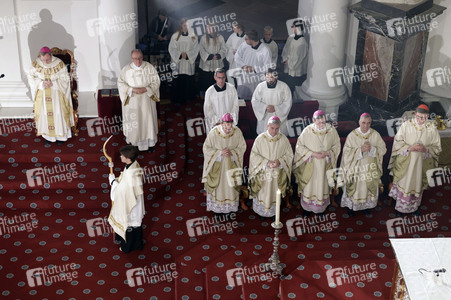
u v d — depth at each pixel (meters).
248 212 10.19
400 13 10.78
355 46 12.46
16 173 10.38
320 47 11.86
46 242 9.59
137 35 13.07
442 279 7.12
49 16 11.31
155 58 12.92
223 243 9.52
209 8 16.94
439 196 10.64
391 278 8.45
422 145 9.59
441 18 11.84
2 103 11.58
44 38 11.50
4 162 10.55
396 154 9.82
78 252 9.43
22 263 9.21
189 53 12.18
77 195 10.23
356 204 9.91
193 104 12.61
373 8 11.12
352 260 8.73
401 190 9.91
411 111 11.51
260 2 17.44
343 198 10.03
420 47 11.36
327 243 9.38
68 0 11.23
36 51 11.56
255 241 9.52
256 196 9.86
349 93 12.70
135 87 10.32
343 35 11.84
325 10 11.57
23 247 9.48
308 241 9.50
